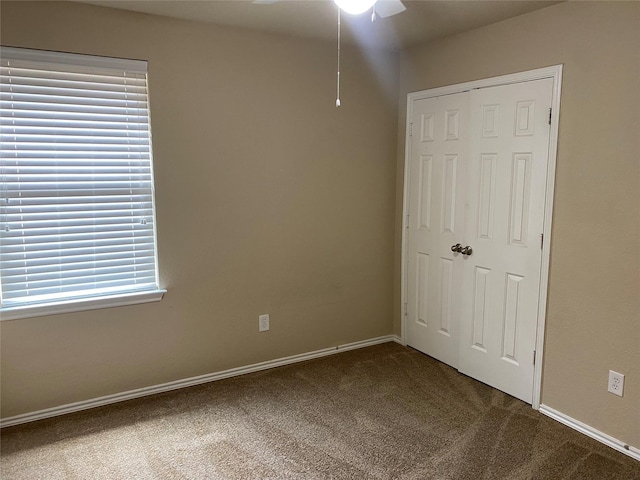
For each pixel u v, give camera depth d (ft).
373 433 8.29
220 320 10.29
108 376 9.22
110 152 8.80
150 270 9.47
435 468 7.32
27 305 8.30
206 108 9.51
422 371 10.86
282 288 10.98
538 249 8.76
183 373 10.02
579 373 8.25
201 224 9.79
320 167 11.08
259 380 10.39
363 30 9.84
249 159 10.14
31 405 8.60
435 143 10.97
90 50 8.34
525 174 8.88
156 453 7.68
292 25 9.45
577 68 7.85
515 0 7.90
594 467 7.33
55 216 8.46
